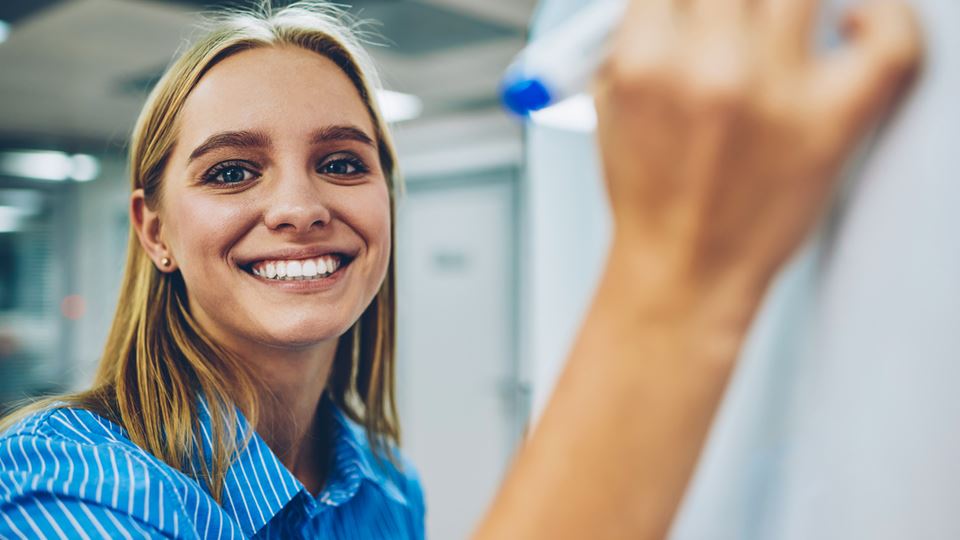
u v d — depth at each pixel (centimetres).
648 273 19
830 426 24
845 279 23
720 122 18
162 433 82
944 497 22
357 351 110
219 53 81
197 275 82
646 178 19
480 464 425
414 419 457
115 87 372
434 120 433
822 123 18
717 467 26
